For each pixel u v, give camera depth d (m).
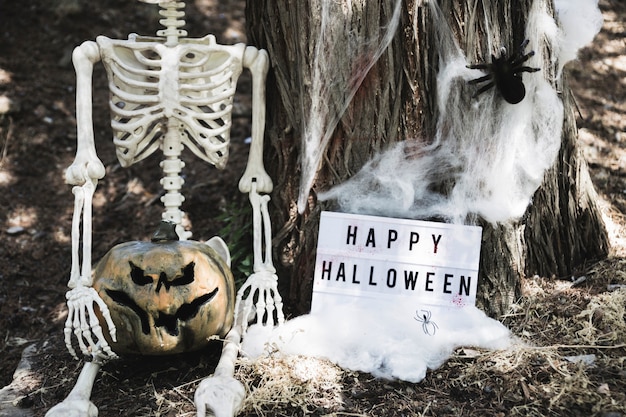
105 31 4.95
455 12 2.64
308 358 2.64
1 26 4.91
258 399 2.43
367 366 2.59
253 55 2.78
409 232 2.75
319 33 2.65
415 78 2.68
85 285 2.51
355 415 2.39
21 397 2.61
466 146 2.73
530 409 2.39
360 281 2.75
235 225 3.26
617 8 5.00
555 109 2.82
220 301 2.56
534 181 2.85
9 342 3.37
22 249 3.86
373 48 2.64
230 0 5.38
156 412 2.43
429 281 2.74
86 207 2.61
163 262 2.46
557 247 3.09
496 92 2.70
